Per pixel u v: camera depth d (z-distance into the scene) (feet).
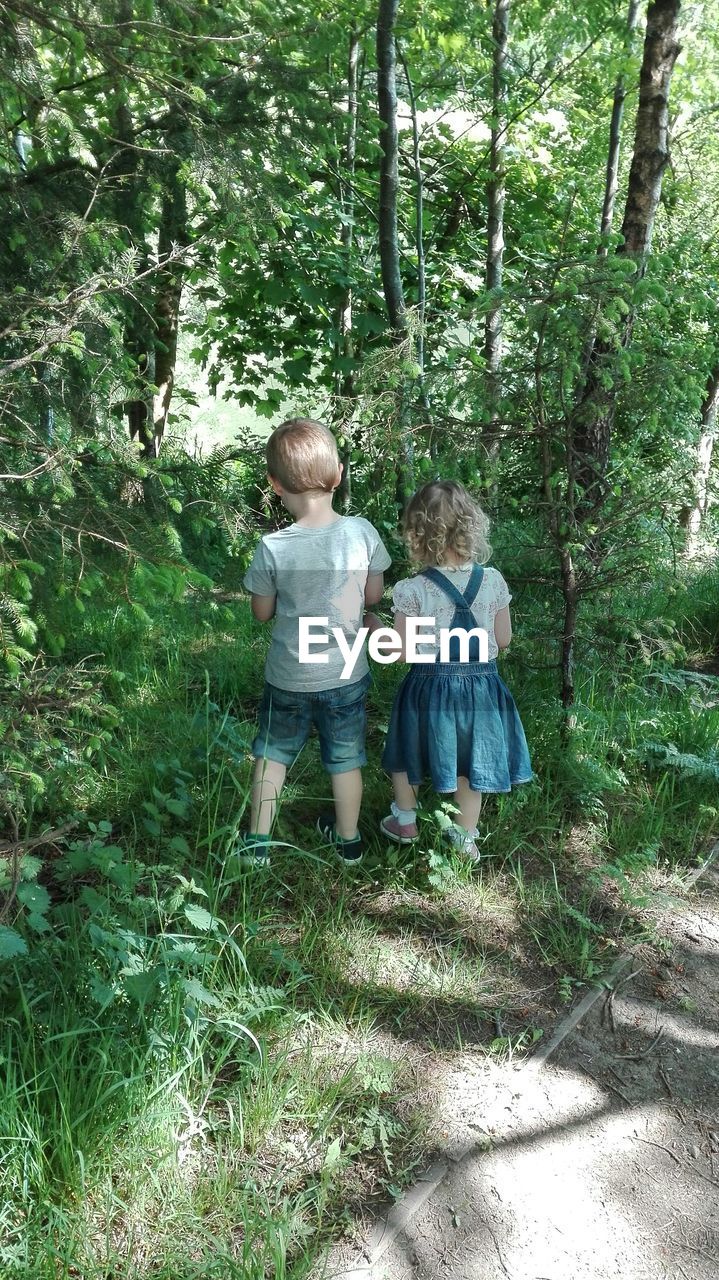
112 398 9.88
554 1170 7.08
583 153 30.81
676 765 12.42
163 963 7.41
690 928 9.98
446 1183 6.90
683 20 30.71
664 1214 6.79
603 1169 7.13
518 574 12.92
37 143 11.13
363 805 11.47
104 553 8.16
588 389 11.98
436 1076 7.84
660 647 13.23
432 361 17.88
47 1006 7.32
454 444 12.17
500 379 11.68
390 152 16.71
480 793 10.26
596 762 12.15
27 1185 6.20
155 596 8.12
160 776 11.26
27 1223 5.97
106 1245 6.06
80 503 8.44
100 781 11.44
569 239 12.23
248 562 9.53
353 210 24.22
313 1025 8.15
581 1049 8.30
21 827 10.41
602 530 12.21
